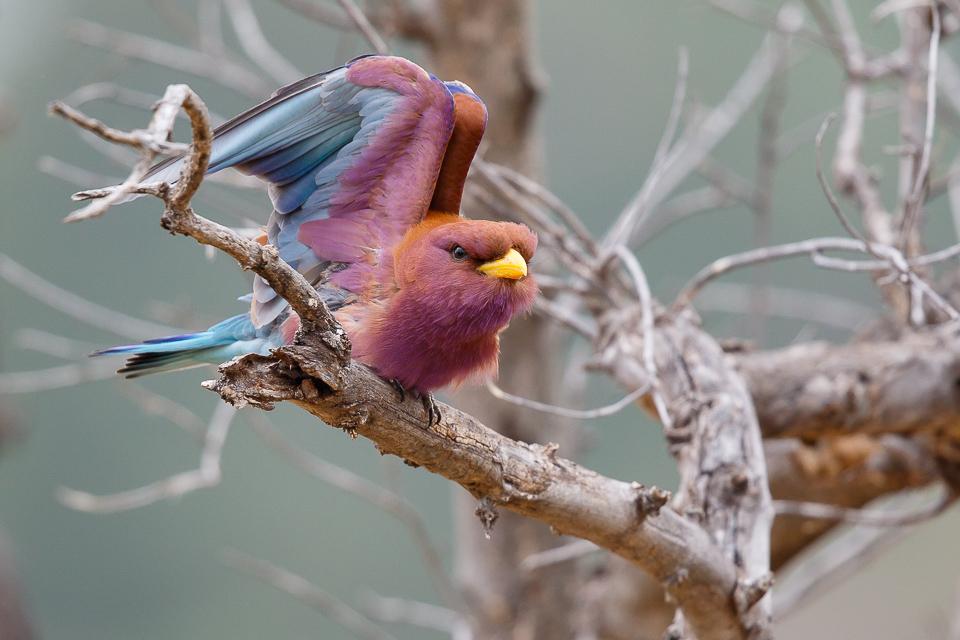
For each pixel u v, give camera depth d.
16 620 15.36
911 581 23.97
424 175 6.27
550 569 12.80
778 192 24.19
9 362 25.48
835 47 11.13
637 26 26.09
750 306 13.39
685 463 7.44
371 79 6.16
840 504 11.16
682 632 7.02
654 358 8.36
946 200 23.20
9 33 26.67
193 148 4.21
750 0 23.52
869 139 23.92
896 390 8.72
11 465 26.19
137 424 26.73
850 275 22.73
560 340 13.23
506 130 12.27
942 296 9.68
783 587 13.31
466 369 6.29
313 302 4.99
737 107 12.74
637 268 8.55
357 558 26.70
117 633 26.30
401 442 5.80
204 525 26.94
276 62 12.22
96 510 8.99
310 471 10.89
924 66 10.19
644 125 25.75
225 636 26.38
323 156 6.30
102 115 24.22
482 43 12.09
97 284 26.20
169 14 12.12
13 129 17.23
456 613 11.13
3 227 25.97
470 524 13.06
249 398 5.12
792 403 8.76
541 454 6.14
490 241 6.00
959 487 9.38
